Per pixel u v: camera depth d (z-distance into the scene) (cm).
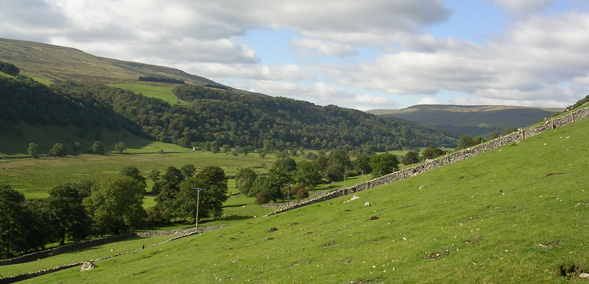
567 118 7794
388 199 5862
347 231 4484
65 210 10081
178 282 4078
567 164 5028
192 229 9594
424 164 7744
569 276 2342
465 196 4762
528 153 6247
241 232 6153
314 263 3641
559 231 2881
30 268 6712
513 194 4216
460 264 2755
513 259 2627
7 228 8806
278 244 4747
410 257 3150
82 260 6994
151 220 11669
